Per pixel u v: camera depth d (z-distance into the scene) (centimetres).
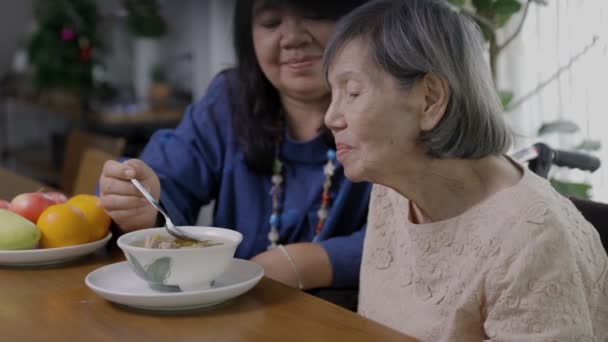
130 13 431
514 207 92
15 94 460
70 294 101
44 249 113
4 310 94
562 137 221
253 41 148
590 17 206
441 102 91
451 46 91
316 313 95
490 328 92
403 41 90
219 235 105
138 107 413
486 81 95
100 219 123
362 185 150
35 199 123
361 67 93
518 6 177
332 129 98
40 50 409
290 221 153
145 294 91
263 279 110
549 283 88
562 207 94
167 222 112
